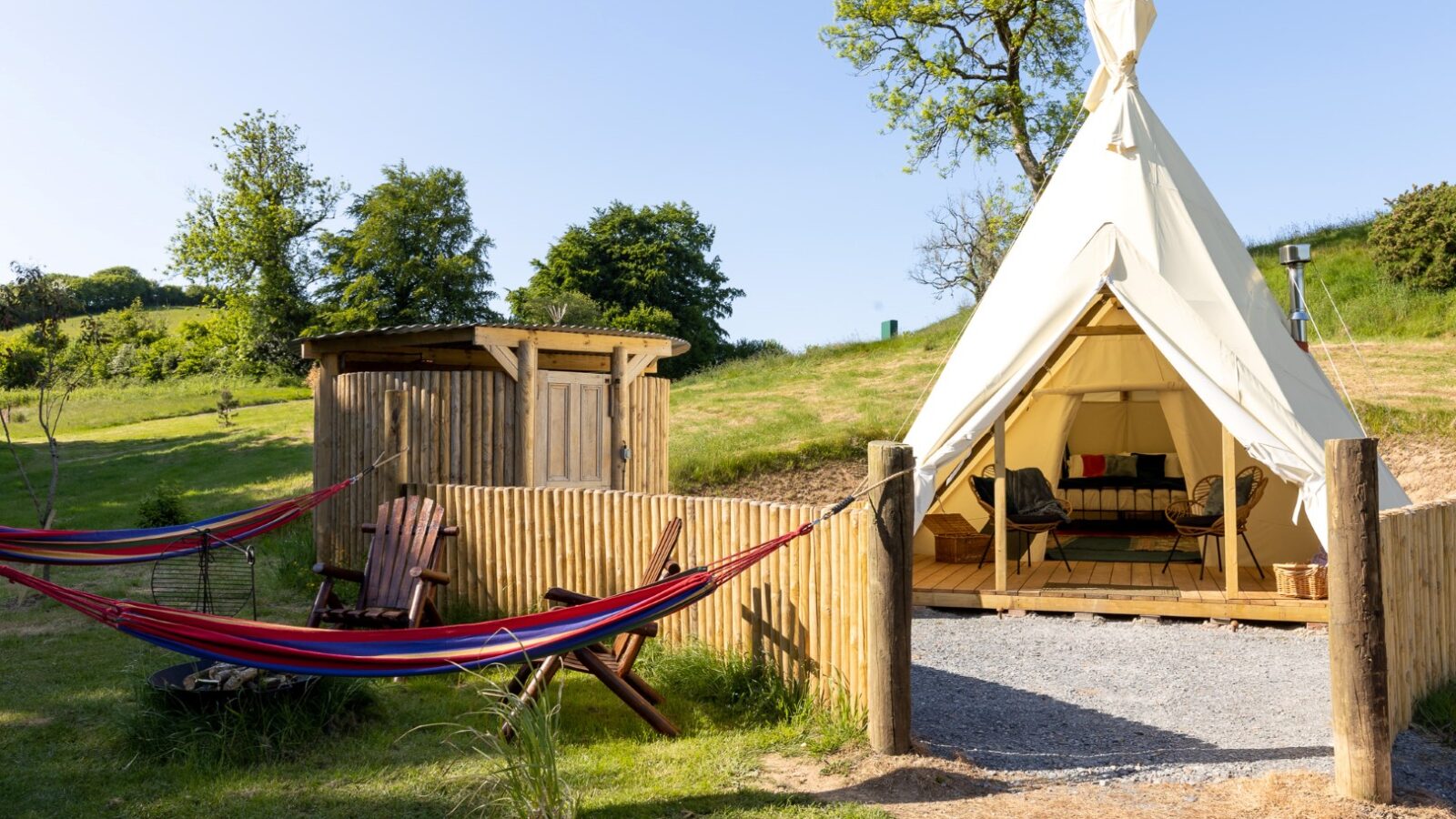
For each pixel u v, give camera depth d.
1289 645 8.20
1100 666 7.58
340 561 10.93
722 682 6.43
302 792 4.90
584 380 12.02
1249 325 9.34
